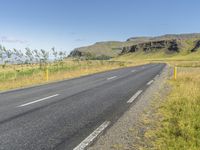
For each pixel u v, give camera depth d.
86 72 31.53
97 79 21.08
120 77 22.91
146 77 22.45
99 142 5.32
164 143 5.16
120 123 6.79
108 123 6.79
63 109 8.59
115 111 8.27
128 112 8.11
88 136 5.69
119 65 59.09
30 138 5.56
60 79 22.41
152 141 5.35
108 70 37.41
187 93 10.51
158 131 5.98
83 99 10.68
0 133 5.93
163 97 10.95
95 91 13.29
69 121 6.99
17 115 7.74
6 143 5.25
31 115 7.72
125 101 10.15
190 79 17.50
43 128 6.32
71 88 14.82
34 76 24.50
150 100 10.32
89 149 4.92
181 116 7.00
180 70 32.91
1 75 31.48
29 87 16.03
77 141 5.37
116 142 5.32
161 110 8.28
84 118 7.33
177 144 4.93
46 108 8.79
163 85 15.56
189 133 5.57
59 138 5.56
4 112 8.20
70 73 27.95
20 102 10.14
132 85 15.98
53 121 7.00
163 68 40.66
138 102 9.90
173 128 6.00
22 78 22.58
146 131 6.05
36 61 44.25
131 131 6.07
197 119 6.55
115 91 13.20
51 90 14.01
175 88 13.22
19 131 6.08
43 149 4.92
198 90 11.18
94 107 8.93
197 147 4.81
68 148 4.97
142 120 7.08
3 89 16.16
